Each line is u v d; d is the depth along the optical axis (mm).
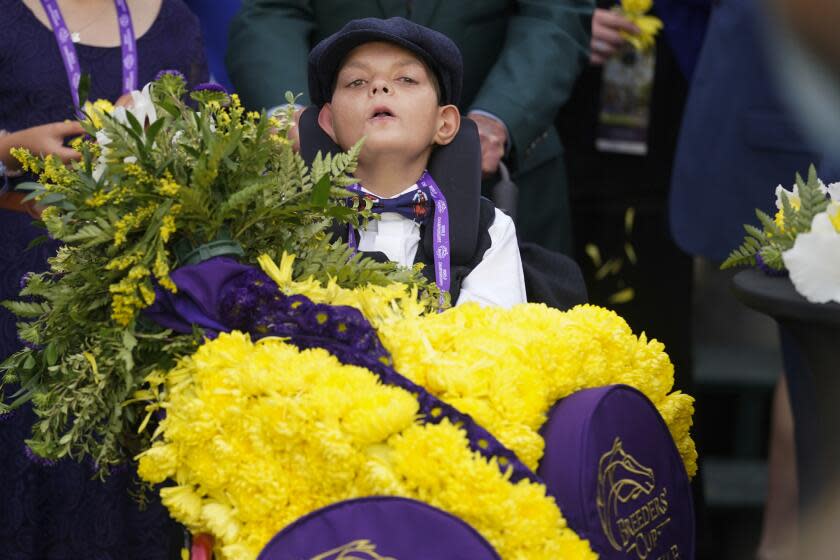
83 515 6047
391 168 4828
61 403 3666
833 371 3057
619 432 3316
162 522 6102
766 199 6234
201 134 3818
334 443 3020
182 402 3318
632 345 3697
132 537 6098
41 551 6090
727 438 8945
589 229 8805
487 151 6473
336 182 4109
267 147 3891
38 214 6043
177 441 3260
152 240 3629
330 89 4957
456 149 4953
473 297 4750
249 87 6633
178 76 4145
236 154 3857
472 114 6742
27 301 6059
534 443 3188
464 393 3254
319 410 3082
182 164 3777
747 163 6207
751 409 8797
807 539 1891
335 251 4027
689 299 8766
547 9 7109
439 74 4891
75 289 3746
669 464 3469
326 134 5008
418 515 2916
